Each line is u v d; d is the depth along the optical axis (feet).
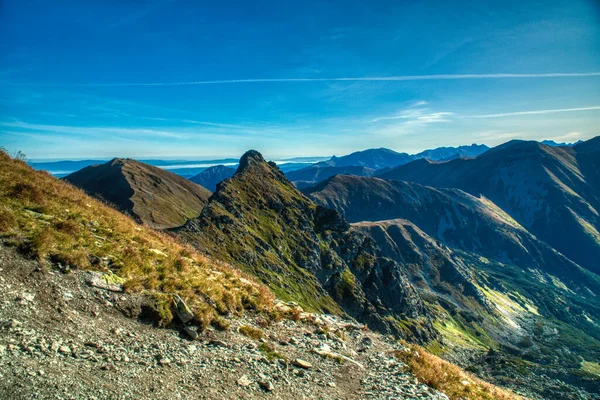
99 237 58.75
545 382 580.30
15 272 41.27
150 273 56.44
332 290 561.02
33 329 36.14
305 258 544.21
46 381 30.55
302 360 53.52
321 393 45.44
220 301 60.39
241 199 572.51
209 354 46.42
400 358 65.82
